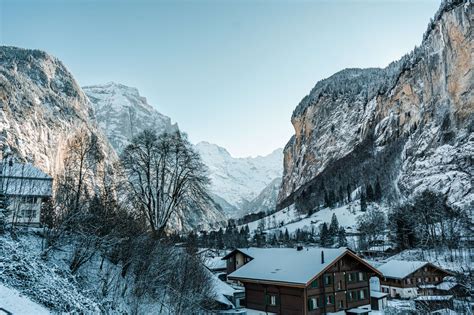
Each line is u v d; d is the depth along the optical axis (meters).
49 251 21.38
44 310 13.55
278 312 35.91
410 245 93.38
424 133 161.50
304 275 34.31
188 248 31.78
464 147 133.38
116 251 25.91
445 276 63.22
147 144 36.97
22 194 25.47
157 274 26.19
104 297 20.83
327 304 36.06
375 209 154.62
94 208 24.83
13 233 21.16
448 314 17.52
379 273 40.09
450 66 156.62
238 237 140.88
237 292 40.12
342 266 38.62
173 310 25.55
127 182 35.25
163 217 35.81
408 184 148.00
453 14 156.88
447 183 122.50
